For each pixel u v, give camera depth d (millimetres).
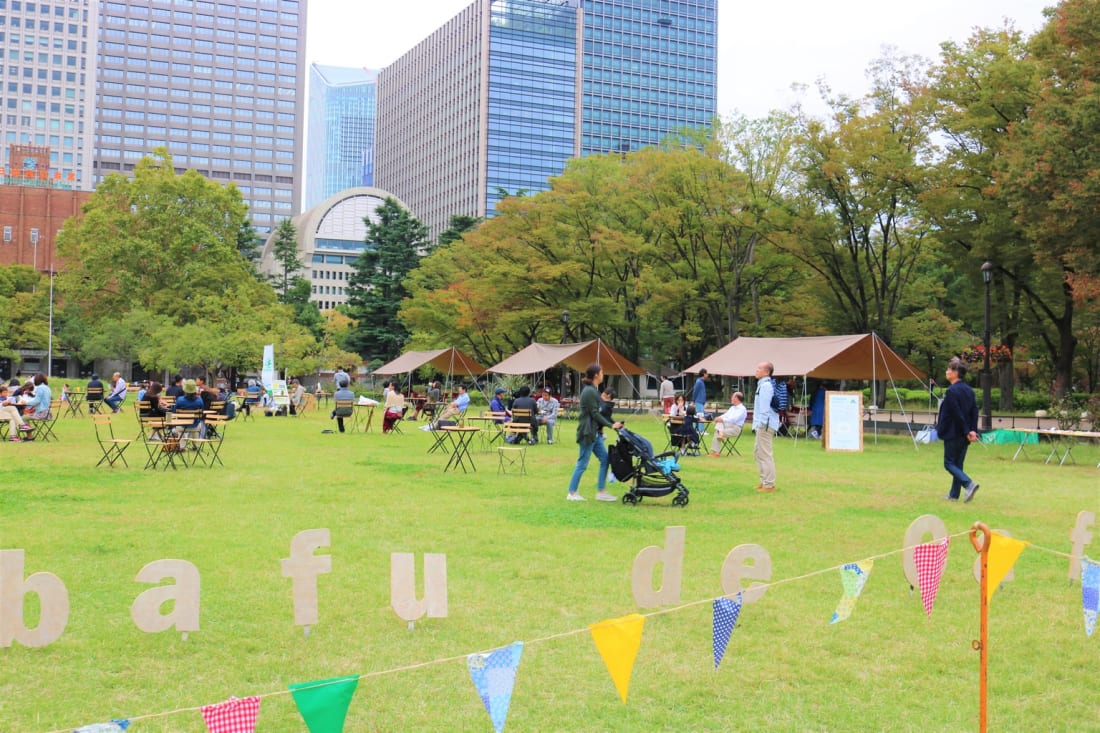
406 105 155750
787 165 31766
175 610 4309
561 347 29297
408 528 8695
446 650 5000
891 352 22047
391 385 26062
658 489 10445
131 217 50312
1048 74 24312
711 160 32281
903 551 4934
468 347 46438
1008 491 12203
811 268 35062
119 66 158875
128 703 4188
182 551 7418
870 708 4336
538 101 130750
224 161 164500
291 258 79812
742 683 4625
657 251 35406
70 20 119562
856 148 27891
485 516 9508
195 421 14125
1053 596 6461
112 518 8961
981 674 3881
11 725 3906
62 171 118562
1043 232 22312
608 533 8594
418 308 43344
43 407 18594
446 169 139750
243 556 7250
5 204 91812
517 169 129500
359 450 17625
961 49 28516
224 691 4355
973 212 28891
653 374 54625
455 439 21031
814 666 4887
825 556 7613
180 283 49188
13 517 8906
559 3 133125
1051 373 43500
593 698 4367
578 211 36000
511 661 3170
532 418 19297
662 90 137500
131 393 47438
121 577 6504
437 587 5035
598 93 134125
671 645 5172
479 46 130000
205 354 41000
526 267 36719
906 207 29625
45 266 92312
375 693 4371
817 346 22641
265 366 33750
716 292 35688
